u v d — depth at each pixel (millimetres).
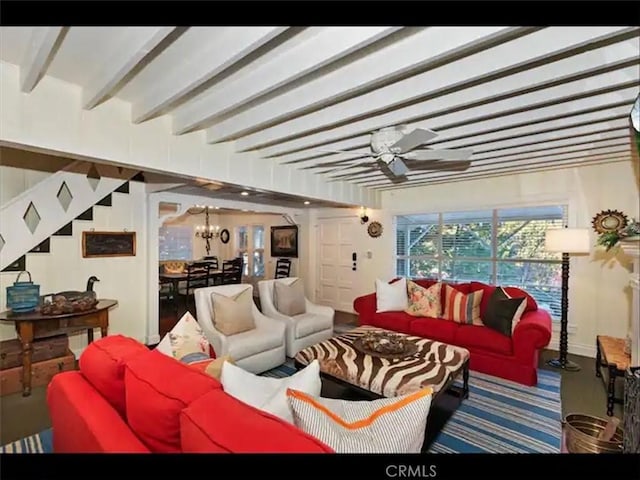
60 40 1644
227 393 1185
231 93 2174
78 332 4027
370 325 4535
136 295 4539
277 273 8062
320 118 2559
